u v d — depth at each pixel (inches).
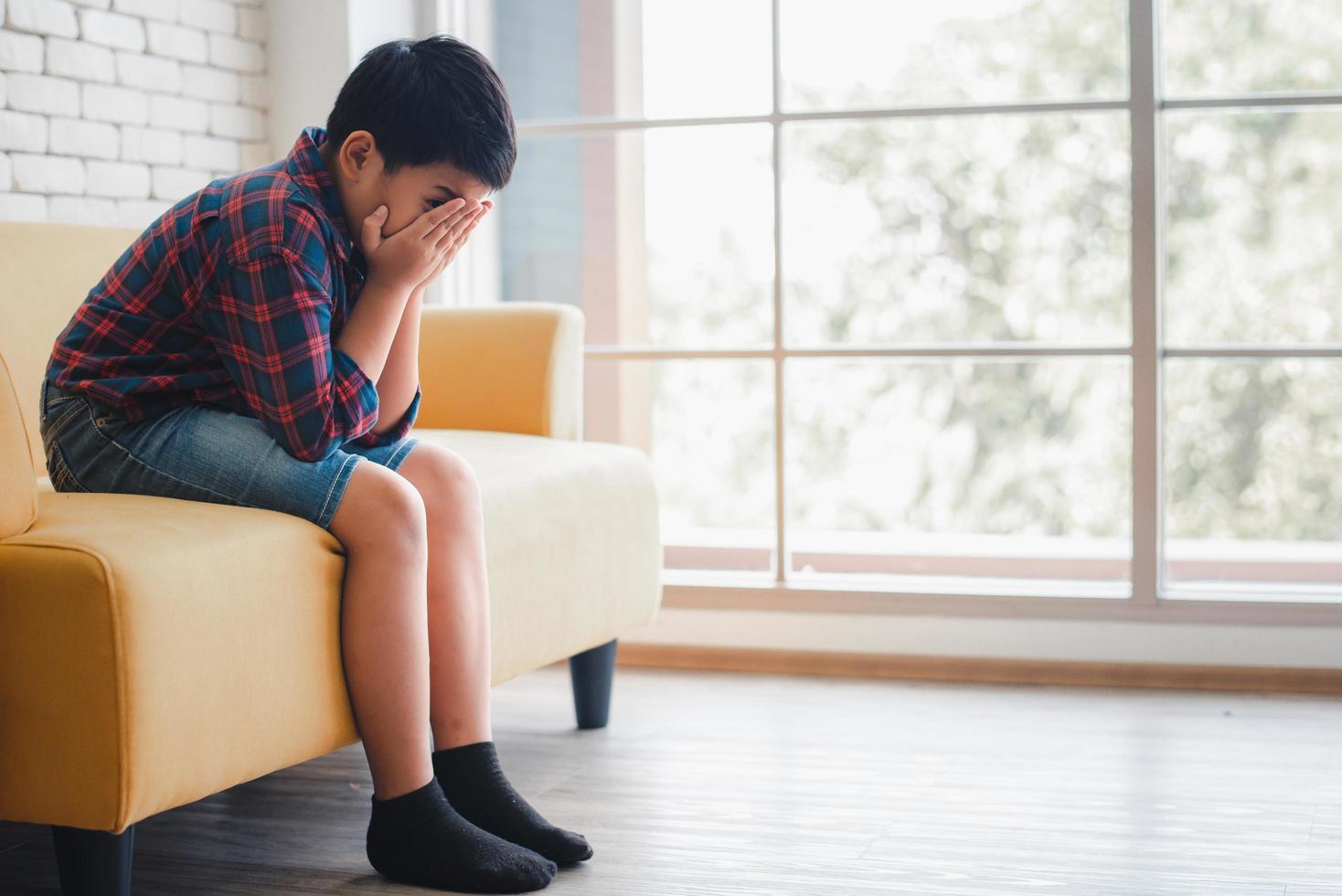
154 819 73.1
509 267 122.8
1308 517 108.0
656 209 119.1
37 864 67.2
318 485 59.2
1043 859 65.0
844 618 107.5
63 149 96.0
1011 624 104.4
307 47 114.7
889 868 63.9
